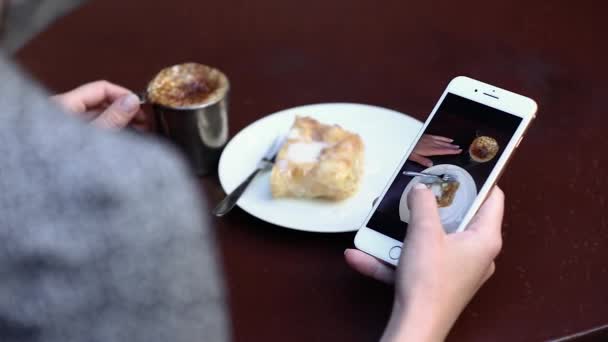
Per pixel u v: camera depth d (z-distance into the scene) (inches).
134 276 18.1
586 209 27.7
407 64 34.3
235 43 35.8
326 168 28.2
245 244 27.6
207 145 30.2
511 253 26.7
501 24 35.8
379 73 33.9
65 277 17.8
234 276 26.7
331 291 26.1
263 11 37.6
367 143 30.7
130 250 18.0
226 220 28.4
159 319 18.5
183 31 36.7
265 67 34.6
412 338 22.4
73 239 17.7
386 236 25.4
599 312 25.0
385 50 35.0
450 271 23.3
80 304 18.0
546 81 32.7
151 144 18.7
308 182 28.5
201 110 29.2
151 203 18.1
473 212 24.6
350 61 34.6
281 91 33.4
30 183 17.5
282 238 27.7
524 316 25.1
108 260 17.9
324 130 30.0
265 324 25.4
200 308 18.9
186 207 18.6
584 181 28.5
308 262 26.9
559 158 29.4
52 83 34.4
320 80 33.8
